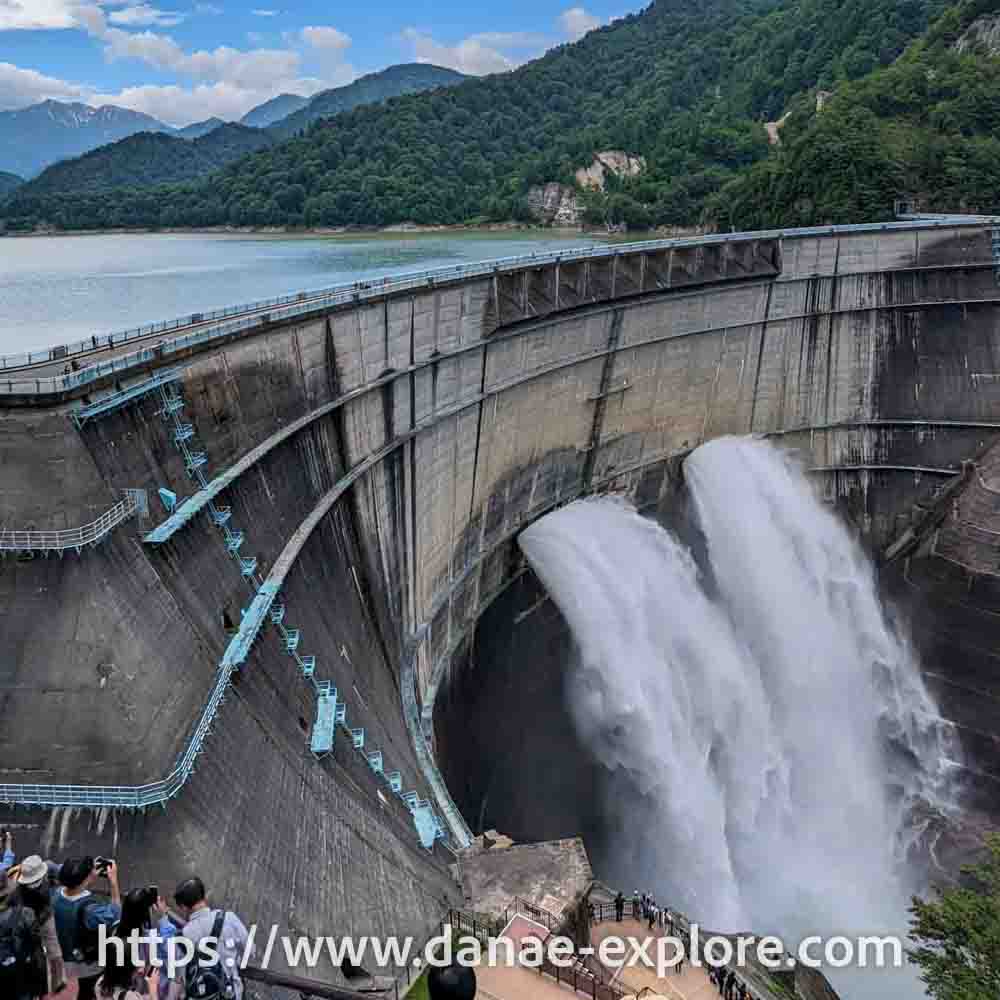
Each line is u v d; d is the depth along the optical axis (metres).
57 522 21.91
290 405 34.88
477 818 48.56
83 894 12.21
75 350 30.12
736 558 69.88
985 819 64.44
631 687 55.19
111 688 20.98
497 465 54.25
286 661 28.34
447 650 48.66
